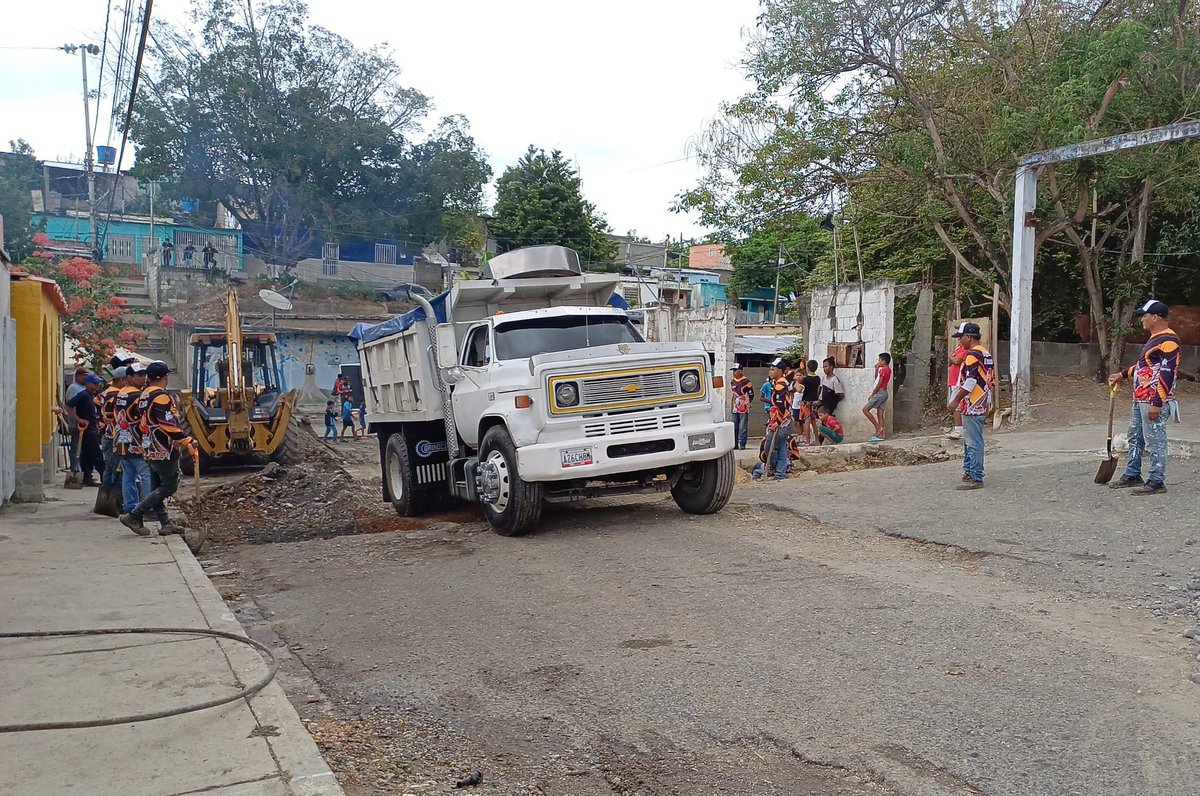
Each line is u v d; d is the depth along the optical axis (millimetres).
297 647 6645
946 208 19125
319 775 4055
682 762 4457
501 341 10719
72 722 4598
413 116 43656
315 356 38469
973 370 10656
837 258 24297
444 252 48156
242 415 20188
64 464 19344
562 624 6742
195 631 6344
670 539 9422
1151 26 16859
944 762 4266
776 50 19719
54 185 49875
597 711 5121
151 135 38625
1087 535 8250
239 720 4711
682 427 10102
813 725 4742
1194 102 15609
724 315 23219
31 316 13664
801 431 17078
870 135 20188
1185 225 19625
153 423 10195
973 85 18188
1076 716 4668
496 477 10055
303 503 13727
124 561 8898
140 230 47031
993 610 6508
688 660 5805
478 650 6285
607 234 48906
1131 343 21219
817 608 6730
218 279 41906
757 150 20766
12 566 8648
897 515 9688
